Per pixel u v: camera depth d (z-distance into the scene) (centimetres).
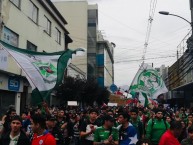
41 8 2833
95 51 6900
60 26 3581
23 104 2417
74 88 3183
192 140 678
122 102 3409
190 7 2934
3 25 1967
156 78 1848
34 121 582
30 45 2545
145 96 1839
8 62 2002
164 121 962
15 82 2177
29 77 1006
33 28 2606
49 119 891
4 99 2067
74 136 1349
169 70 6128
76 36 6366
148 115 1345
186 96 4012
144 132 1132
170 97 4188
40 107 1044
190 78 3953
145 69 1861
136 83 1859
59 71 1066
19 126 611
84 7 6419
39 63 1045
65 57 1098
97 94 3653
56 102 3391
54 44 3328
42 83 1017
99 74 7306
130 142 808
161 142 642
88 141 916
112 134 786
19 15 2278
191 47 2739
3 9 1988
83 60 6281
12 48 1029
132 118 1045
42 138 572
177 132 638
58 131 992
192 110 1473
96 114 927
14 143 606
